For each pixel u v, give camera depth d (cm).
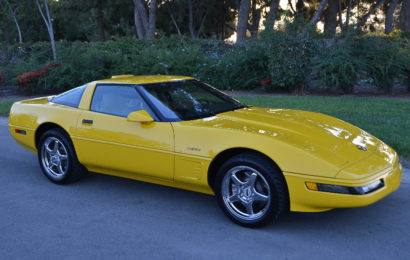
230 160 353
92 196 456
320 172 314
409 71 1305
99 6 4038
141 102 424
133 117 388
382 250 314
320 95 1352
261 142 338
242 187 354
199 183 374
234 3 4234
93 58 1587
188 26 4534
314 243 327
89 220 388
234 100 492
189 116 412
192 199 440
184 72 1541
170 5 4206
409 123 745
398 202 411
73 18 4528
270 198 335
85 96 473
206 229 361
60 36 4903
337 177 309
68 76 1525
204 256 312
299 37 1334
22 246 338
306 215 335
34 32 4794
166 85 458
